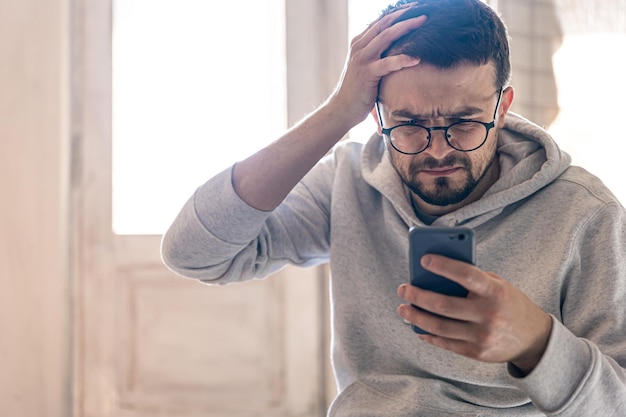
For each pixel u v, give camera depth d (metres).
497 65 1.25
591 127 2.86
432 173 1.24
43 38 2.92
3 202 2.89
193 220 1.37
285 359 2.98
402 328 1.33
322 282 3.00
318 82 3.02
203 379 2.97
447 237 1.02
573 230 1.25
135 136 3.01
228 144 3.03
